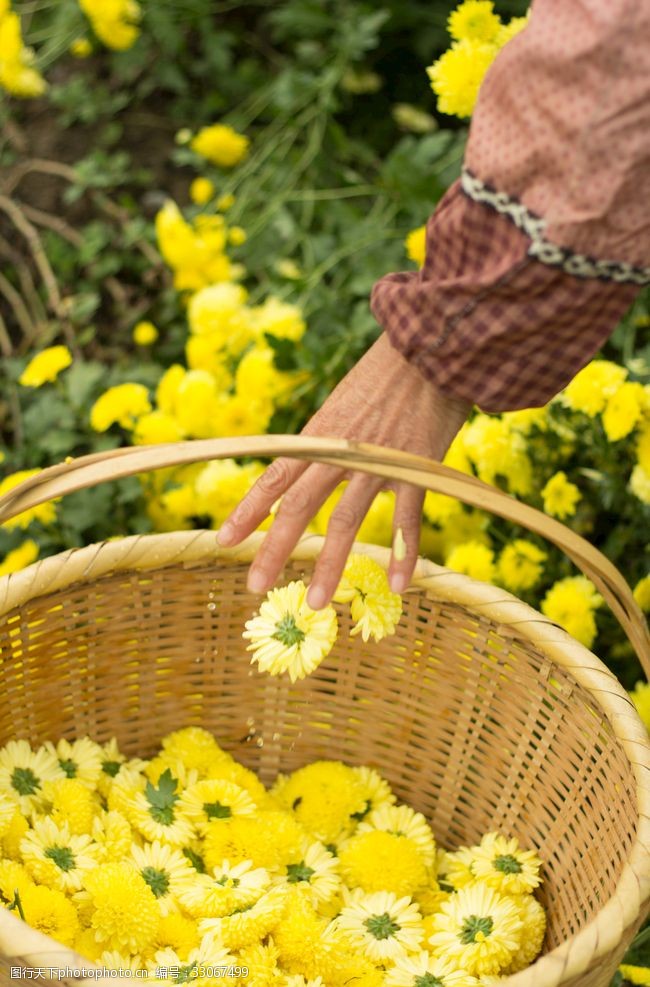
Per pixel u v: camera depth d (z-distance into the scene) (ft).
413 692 5.40
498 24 5.52
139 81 8.55
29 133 8.23
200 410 6.00
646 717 5.55
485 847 5.19
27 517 5.94
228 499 5.94
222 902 5.05
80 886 5.06
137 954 5.01
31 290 7.32
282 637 5.00
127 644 5.36
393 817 5.36
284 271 6.73
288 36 8.54
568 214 4.48
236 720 5.52
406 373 4.77
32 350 7.10
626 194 4.45
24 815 5.18
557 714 5.16
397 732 5.44
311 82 7.24
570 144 4.44
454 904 5.08
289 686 5.48
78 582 5.22
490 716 5.33
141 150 8.14
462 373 4.69
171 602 5.36
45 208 7.83
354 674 5.43
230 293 6.22
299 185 7.31
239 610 5.40
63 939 4.94
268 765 5.56
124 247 7.35
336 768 5.44
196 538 5.28
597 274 4.53
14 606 5.11
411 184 6.48
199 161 7.16
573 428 5.73
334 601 5.35
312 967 4.99
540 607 5.98
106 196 7.85
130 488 6.05
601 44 4.38
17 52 7.11
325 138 7.53
